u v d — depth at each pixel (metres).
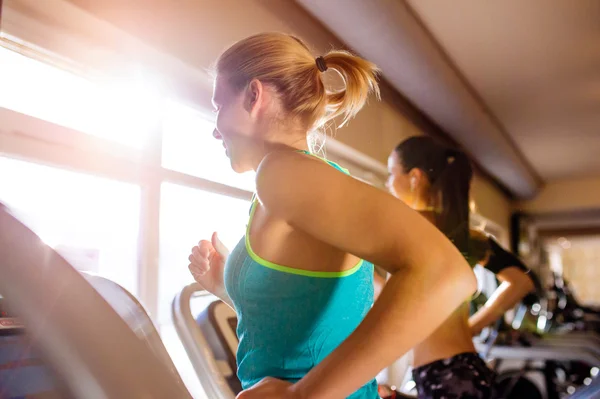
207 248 0.96
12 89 1.50
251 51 0.75
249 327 0.70
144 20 1.80
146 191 1.90
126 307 0.63
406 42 3.04
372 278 0.76
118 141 1.81
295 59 0.76
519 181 6.87
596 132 5.61
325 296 0.67
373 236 0.58
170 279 1.99
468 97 4.18
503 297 1.91
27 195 1.53
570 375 3.94
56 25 1.56
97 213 1.75
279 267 0.66
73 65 1.66
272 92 0.74
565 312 5.24
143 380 0.37
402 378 2.36
